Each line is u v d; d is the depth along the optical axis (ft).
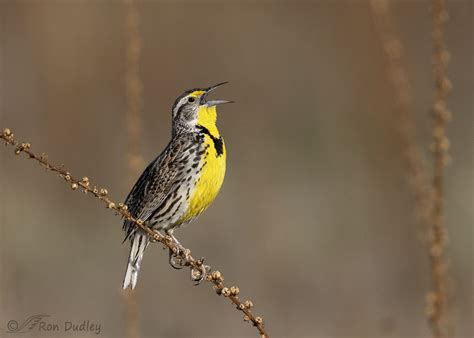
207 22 62.69
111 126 53.36
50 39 57.06
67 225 45.01
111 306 38.11
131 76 26.32
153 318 37.50
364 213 42.80
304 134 52.65
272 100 57.88
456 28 61.82
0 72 55.42
